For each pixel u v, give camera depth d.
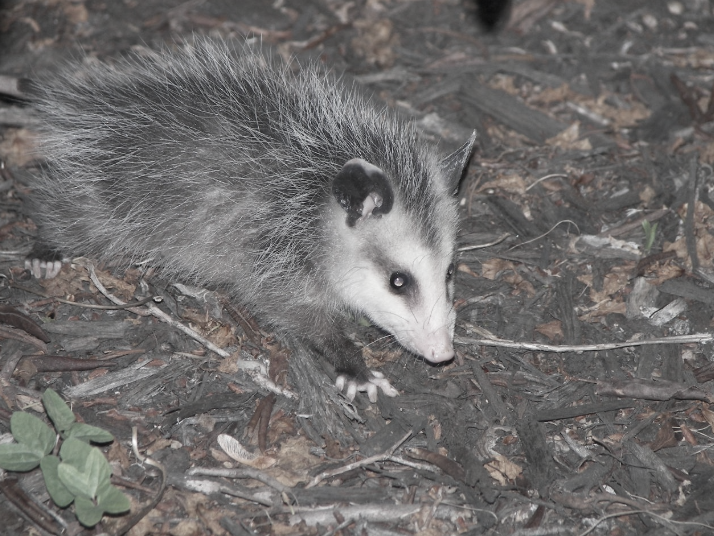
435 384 5.46
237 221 5.57
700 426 5.20
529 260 6.40
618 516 4.68
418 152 5.95
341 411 5.22
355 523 4.57
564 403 5.34
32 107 6.68
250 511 4.58
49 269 6.14
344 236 5.36
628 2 9.41
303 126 5.82
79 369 5.35
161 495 4.54
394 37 8.91
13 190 6.91
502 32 9.02
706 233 6.54
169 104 5.85
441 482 4.79
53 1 8.98
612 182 7.15
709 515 4.67
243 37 8.77
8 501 4.52
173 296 5.95
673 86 8.32
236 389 5.32
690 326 5.88
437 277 5.33
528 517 4.66
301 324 5.68
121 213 5.91
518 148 7.54
